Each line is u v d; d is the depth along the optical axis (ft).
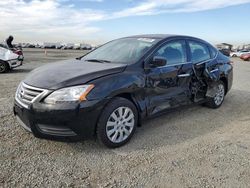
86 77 12.28
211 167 11.35
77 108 11.52
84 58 16.83
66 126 11.64
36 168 10.91
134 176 10.58
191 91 17.17
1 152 12.09
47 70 13.71
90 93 11.84
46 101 11.59
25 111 11.97
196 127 16.11
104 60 15.33
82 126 11.81
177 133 15.06
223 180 10.38
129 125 13.48
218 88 20.04
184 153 12.60
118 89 12.64
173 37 16.70
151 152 12.64
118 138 13.03
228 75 20.71
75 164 11.35
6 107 18.74
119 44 17.06
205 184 10.11
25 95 12.32
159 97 14.94
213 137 14.62
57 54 101.86
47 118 11.55
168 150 12.89
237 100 23.41
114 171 10.91
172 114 18.45
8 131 14.38
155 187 9.90
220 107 20.72
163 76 14.94
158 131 15.26
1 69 38.60
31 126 11.97
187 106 17.40
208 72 18.30
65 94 11.58
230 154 12.57
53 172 10.68
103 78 12.47
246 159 12.11
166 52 15.66
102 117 12.26
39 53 106.83
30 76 13.48
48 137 11.88
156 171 10.97
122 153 12.48
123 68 13.47
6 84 28.12
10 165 11.05
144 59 14.35
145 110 14.20
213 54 19.70
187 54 17.11
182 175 10.70
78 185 9.90
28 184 9.82
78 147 12.89
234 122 17.25
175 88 15.90
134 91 13.41
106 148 12.89
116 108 12.66
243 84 32.96
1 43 40.16
